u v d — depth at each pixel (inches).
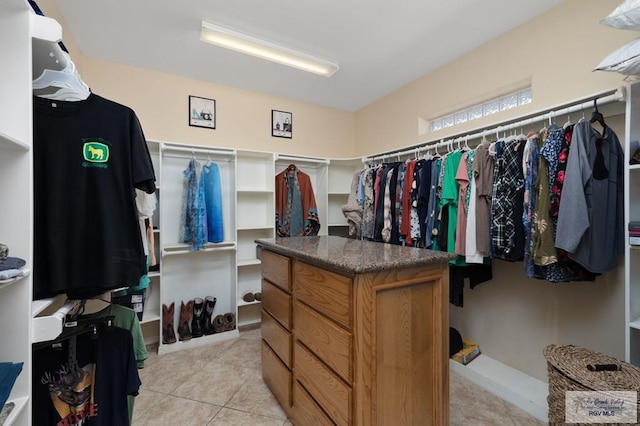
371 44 91.0
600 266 55.1
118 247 42.2
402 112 123.0
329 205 149.0
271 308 74.0
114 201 42.4
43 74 39.4
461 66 97.8
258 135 129.0
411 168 92.7
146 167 44.9
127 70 103.3
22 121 33.8
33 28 34.6
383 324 46.8
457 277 84.5
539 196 60.9
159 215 103.5
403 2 72.8
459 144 92.4
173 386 80.0
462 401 72.7
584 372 50.4
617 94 54.7
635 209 54.2
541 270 61.5
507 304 84.7
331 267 49.0
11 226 33.5
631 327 52.2
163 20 79.2
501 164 69.2
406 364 49.2
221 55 97.5
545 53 75.4
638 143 53.8
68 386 40.8
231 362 93.5
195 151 110.0
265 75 112.4
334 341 49.0
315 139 143.6
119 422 42.6
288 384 65.2
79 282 39.9
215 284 120.6
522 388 73.0
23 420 32.9
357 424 44.4
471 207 74.7
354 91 128.0
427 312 51.6
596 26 66.4
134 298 78.4
